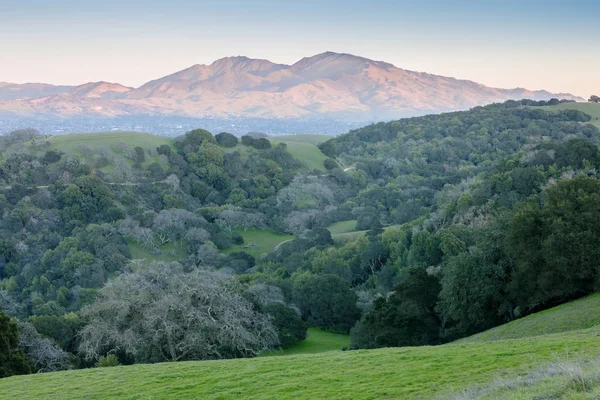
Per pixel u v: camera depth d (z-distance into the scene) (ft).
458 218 267.59
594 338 74.54
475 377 62.08
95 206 393.91
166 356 132.46
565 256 127.75
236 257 347.36
